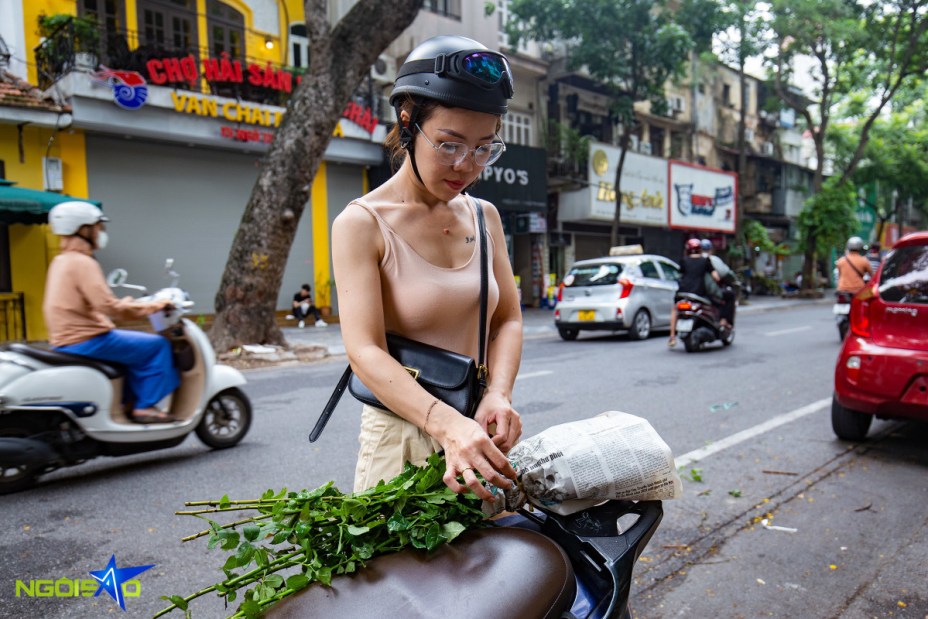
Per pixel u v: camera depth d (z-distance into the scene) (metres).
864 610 2.50
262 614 1.01
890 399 4.20
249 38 14.80
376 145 15.59
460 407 1.28
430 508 1.15
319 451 4.65
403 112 1.28
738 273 24.34
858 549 3.02
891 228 43.41
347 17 9.51
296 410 6.05
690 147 26.95
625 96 19.17
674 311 9.84
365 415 1.46
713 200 25.55
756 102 31.28
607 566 1.20
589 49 18.56
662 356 9.31
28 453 3.77
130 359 4.17
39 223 10.71
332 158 15.07
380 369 1.25
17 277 11.45
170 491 3.88
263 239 9.57
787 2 23.00
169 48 13.50
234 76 13.05
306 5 9.48
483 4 18.22
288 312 15.18
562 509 1.27
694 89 26.97
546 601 0.99
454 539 1.15
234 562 1.11
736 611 2.50
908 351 4.16
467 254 1.44
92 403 3.99
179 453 4.69
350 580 1.05
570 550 1.27
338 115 9.69
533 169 18.30
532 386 7.04
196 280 13.67
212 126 12.92
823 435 4.93
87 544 3.13
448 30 17.53
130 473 4.24
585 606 1.19
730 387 6.86
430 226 1.39
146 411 4.25
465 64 1.19
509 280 1.59
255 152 14.23
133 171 12.72
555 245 21.33
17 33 11.76
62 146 11.80
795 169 34.12
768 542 3.10
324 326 14.68
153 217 13.02
